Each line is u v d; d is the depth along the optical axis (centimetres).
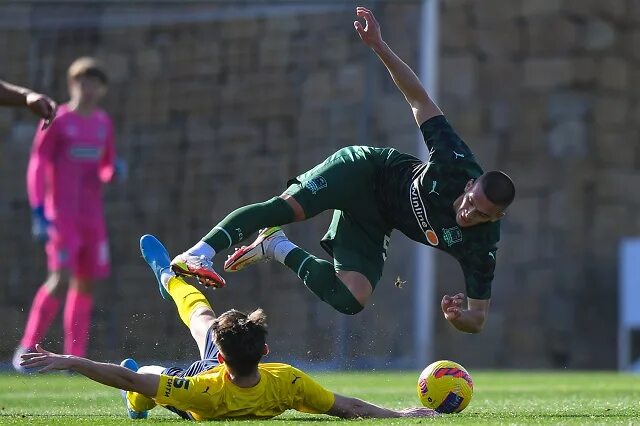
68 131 3934
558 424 1734
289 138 4900
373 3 4875
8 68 4922
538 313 5700
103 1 4947
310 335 4716
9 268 4825
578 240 5769
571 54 5794
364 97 4866
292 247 2220
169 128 4938
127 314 4759
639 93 5912
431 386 1995
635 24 5919
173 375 1892
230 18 4947
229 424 1728
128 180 4906
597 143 5822
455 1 5791
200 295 2119
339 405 1895
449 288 5556
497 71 5794
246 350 1795
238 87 4931
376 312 4731
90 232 3991
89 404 2448
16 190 4869
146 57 4956
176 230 4903
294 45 4912
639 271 5194
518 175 5781
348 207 2159
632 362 5700
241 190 4909
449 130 2072
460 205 1989
